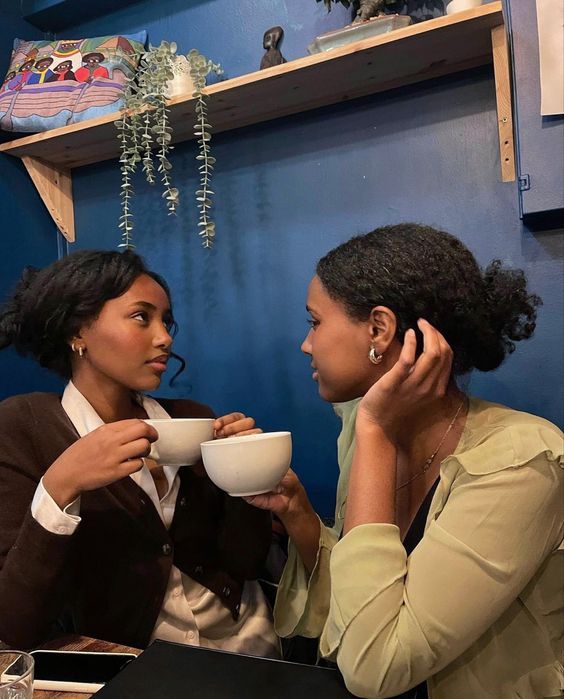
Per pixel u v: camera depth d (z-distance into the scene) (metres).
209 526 0.99
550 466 0.62
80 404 0.94
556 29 1.06
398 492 0.78
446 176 1.28
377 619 0.59
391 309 0.69
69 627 0.95
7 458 0.86
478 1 1.14
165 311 0.98
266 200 1.47
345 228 1.39
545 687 0.64
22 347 1.00
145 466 0.92
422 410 0.74
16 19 1.65
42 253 1.67
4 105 1.50
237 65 1.49
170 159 1.58
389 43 1.13
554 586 0.66
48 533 0.71
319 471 1.43
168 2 1.57
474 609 0.59
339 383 0.75
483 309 0.71
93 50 1.51
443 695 0.65
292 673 0.62
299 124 1.42
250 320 1.50
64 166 1.68
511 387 1.24
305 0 1.41
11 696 0.51
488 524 0.60
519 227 1.23
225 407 1.54
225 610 0.96
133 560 0.87
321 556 0.90
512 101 1.17
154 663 0.63
